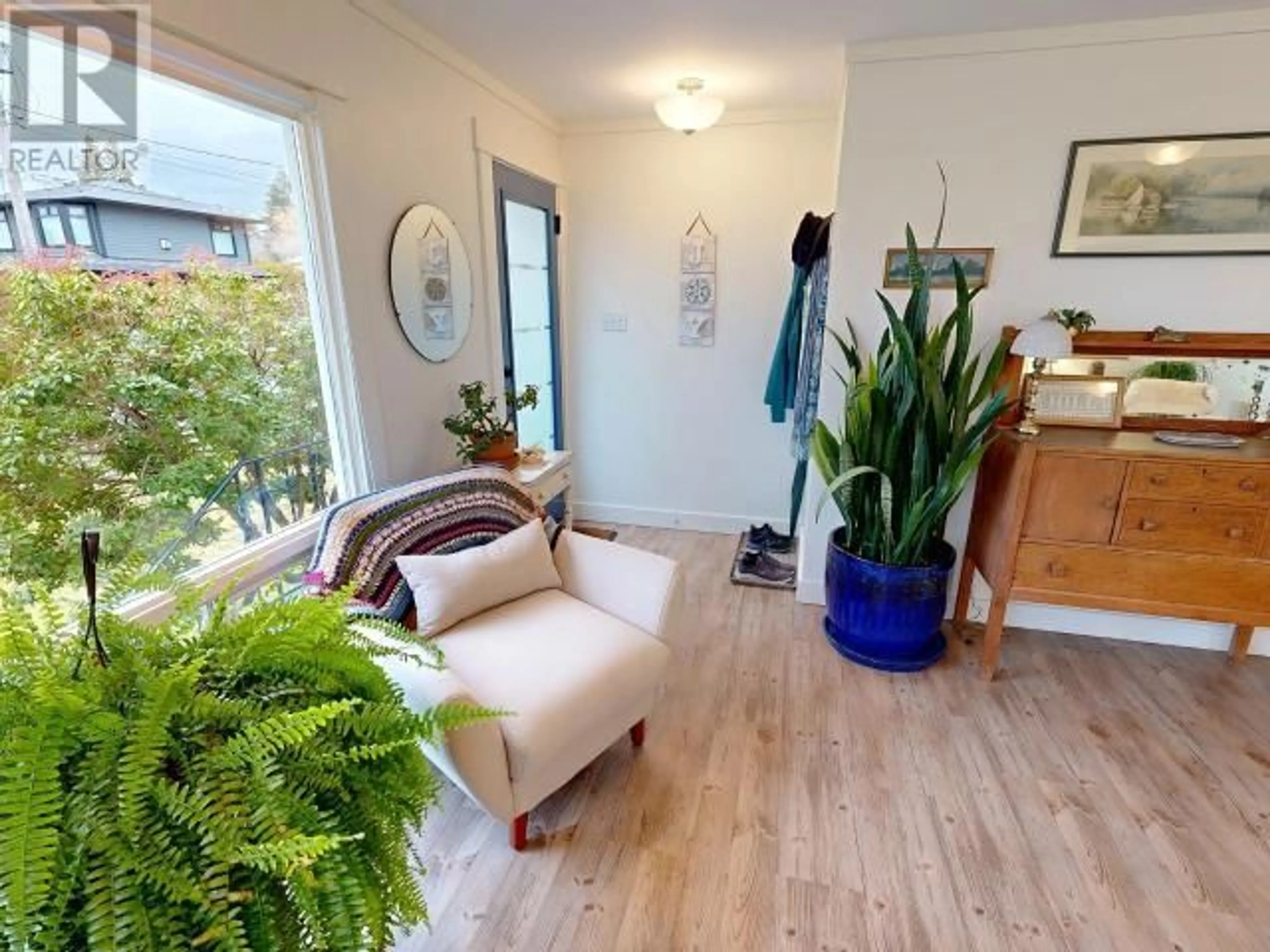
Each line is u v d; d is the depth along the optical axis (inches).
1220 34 80.4
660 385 147.1
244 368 69.0
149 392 60.1
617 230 139.6
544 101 119.3
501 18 82.7
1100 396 93.4
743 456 147.3
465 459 99.4
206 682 33.5
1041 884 59.1
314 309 75.0
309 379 77.2
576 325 147.5
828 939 53.9
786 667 95.0
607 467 156.3
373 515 70.9
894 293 98.3
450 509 76.2
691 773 73.0
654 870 60.4
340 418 79.4
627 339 145.9
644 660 68.2
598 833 64.6
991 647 90.5
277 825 27.6
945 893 58.2
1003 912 56.3
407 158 85.8
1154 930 54.7
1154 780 72.2
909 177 93.7
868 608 91.7
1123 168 86.7
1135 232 88.3
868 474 91.0
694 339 142.0
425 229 90.5
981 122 89.7
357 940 29.1
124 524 58.3
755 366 140.5
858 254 98.3
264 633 35.3
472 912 56.2
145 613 56.2
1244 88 81.4
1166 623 100.3
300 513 77.9
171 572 43.9
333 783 31.4
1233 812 67.7
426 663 46.7
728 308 138.5
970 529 101.4
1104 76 84.7
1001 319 95.3
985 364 96.6
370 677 37.6
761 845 63.2
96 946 23.9
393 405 87.4
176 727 30.2
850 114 93.3
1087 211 89.0
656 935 54.2
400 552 70.1
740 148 129.0
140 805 26.6
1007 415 95.3
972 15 81.0
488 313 109.3
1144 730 80.8
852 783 71.5
